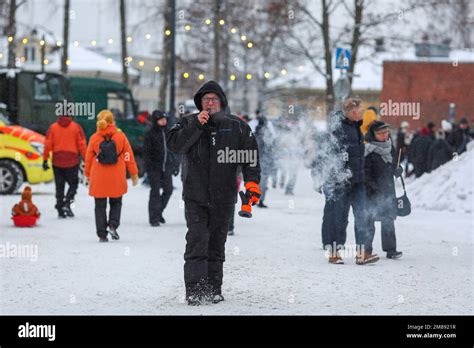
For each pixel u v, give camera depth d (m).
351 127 13.54
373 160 13.66
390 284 11.44
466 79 66.31
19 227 17.30
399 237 16.84
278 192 28.61
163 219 18.52
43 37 34.53
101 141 15.41
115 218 15.58
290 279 11.70
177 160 18.45
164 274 11.94
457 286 11.34
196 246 9.77
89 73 84.62
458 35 40.69
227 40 54.78
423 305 10.02
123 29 45.88
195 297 9.79
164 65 48.03
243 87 64.19
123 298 10.20
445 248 15.30
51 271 12.06
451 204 22.34
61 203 19.19
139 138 34.38
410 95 66.62
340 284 11.38
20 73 31.36
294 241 15.82
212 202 9.69
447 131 33.47
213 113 9.66
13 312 9.35
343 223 13.36
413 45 40.53
